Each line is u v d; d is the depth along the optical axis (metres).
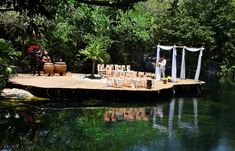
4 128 12.35
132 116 15.95
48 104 17.06
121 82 20.38
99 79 22.89
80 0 3.40
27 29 3.92
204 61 37.22
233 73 39.06
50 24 13.83
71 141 11.47
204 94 24.59
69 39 25.34
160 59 25.95
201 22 37.00
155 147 11.47
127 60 31.72
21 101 16.66
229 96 24.11
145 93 19.80
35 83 19.06
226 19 37.34
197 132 13.68
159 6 34.81
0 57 15.99
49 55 25.81
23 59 23.62
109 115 15.87
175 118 16.03
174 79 24.88
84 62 28.12
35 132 12.21
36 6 3.32
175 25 34.78
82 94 18.58
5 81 17.36
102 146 11.20
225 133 13.71
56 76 23.14
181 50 35.31
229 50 38.22
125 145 11.47
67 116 15.09
